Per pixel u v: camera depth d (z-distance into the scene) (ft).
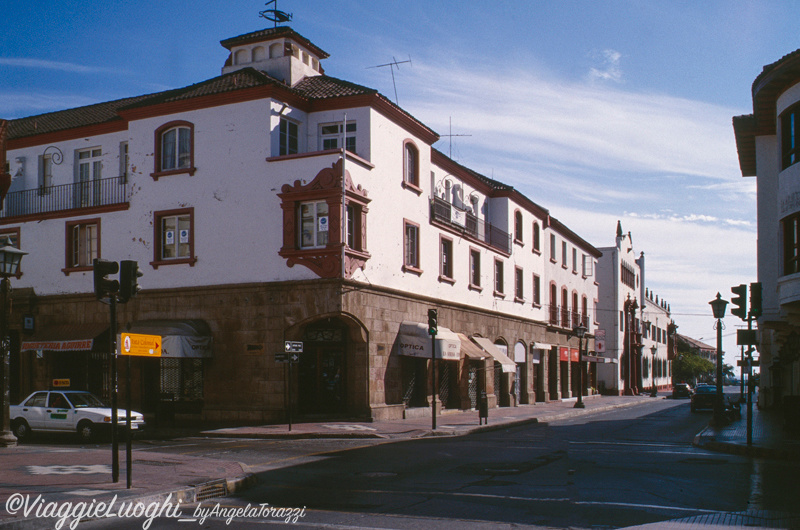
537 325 148.87
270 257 84.84
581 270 187.83
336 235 81.76
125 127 98.22
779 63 66.33
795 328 89.81
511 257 135.95
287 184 84.48
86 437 69.36
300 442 67.56
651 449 62.39
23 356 98.73
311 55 103.35
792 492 38.81
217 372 86.22
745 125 93.20
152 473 41.81
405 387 96.17
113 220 94.89
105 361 95.04
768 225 92.53
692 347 426.92
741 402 156.56
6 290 60.75
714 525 29.96
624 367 228.84
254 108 86.94
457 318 111.75
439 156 109.29
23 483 37.45
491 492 38.24
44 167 104.73
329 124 91.15
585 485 40.70
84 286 96.43
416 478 43.55
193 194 89.66
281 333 83.46
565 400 163.63
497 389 128.36
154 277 91.35
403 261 96.02
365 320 86.22
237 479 40.16
